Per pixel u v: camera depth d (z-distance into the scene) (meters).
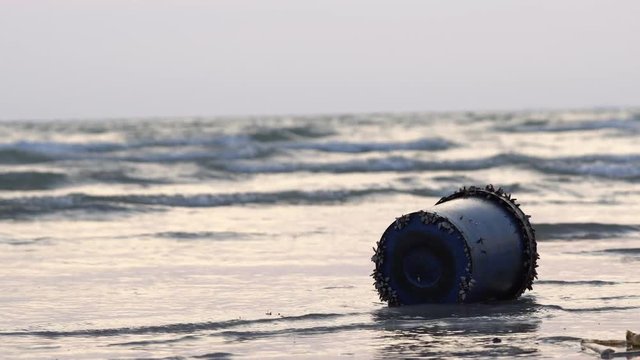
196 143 105.38
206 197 61.00
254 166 86.88
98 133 132.62
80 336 22.61
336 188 67.81
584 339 21.78
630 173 82.69
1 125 167.62
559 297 27.50
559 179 77.50
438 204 26.09
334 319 24.27
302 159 95.12
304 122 188.00
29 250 39.19
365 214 54.50
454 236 24.61
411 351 20.94
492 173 83.19
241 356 20.56
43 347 21.45
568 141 126.94
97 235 44.56
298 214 54.59
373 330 23.00
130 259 36.53
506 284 25.52
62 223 50.06
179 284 30.50
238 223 49.84
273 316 24.84
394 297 25.27
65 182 73.62
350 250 38.97
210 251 38.84
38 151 91.56
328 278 31.66
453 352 20.81
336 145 105.81
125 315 25.28
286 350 21.12
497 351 20.91
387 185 72.06
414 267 25.03
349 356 20.50
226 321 24.11
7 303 27.11
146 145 101.38
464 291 24.53
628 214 53.97
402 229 25.11
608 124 148.75
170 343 21.84
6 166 84.50
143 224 49.50
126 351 21.03
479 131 147.88
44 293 28.83
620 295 28.06
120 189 71.19
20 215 52.84
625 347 21.22
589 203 60.44
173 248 39.78
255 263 35.25
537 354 20.62
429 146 111.69
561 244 41.12
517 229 25.70
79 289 29.59
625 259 36.22
